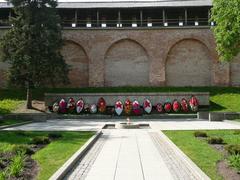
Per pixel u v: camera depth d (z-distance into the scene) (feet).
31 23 112.57
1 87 135.03
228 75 136.87
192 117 107.96
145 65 139.03
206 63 138.31
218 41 86.22
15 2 112.57
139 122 94.73
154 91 128.16
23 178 29.12
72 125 84.89
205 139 54.29
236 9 76.95
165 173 32.42
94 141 54.13
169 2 141.18
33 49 109.40
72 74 138.10
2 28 137.18
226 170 32.01
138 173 32.60
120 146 49.14
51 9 115.03
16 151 40.68
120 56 139.44
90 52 138.10
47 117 107.34
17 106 115.55
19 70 110.22
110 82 139.03
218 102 119.65
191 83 138.41
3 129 73.10
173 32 138.21
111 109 114.42
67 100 116.78
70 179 30.32
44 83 125.70
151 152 43.91
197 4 139.03
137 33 138.51
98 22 139.95
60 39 115.65
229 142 50.21
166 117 108.06
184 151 42.37
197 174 30.68
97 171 33.45
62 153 41.27
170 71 138.72
